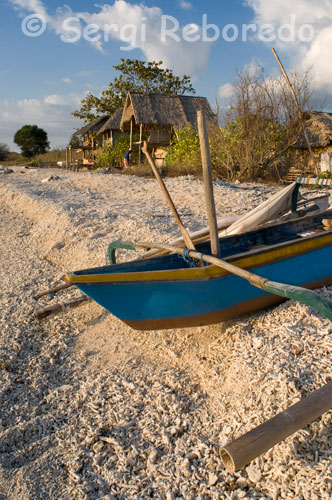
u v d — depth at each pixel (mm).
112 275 4117
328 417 3355
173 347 5094
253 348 4449
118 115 29922
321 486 2959
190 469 3422
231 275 4555
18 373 5004
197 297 4559
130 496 3285
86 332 5867
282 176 17641
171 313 4641
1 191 16703
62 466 3652
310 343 4254
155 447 3699
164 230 8977
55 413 4266
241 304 4891
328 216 6625
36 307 6496
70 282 4074
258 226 6188
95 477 3508
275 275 4930
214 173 17531
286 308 4938
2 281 7711
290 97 15742
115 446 3750
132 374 4727
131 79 41469
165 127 23891
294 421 3012
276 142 16516
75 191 15688
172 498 3203
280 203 6457
